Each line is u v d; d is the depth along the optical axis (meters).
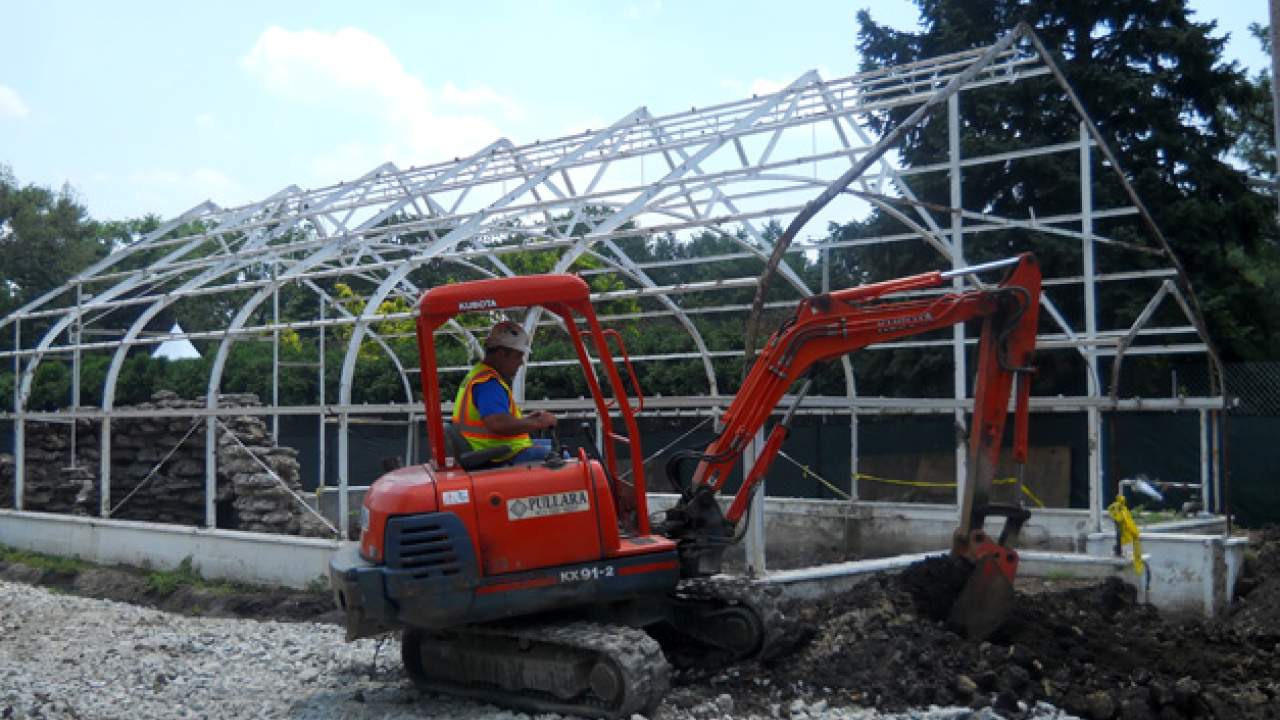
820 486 18.97
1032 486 18.81
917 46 24.00
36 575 14.74
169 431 17.05
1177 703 7.07
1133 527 10.45
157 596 13.12
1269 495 17.34
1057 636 8.28
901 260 23.17
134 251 16.22
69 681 8.65
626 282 24.05
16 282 40.31
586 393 20.77
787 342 8.38
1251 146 32.38
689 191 11.92
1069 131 21.80
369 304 12.21
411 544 7.22
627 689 6.90
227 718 7.55
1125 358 21.30
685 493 8.38
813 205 8.48
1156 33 21.61
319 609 11.74
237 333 13.56
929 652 7.66
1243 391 18.23
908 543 13.73
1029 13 22.45
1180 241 21.34
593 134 12.96
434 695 8.15
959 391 11.95
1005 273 8.54
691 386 20.86
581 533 7.48
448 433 7.86
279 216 15.23
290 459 15.73
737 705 7.41
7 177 42.50
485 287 7.48
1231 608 10.84
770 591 8.09
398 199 13.83
